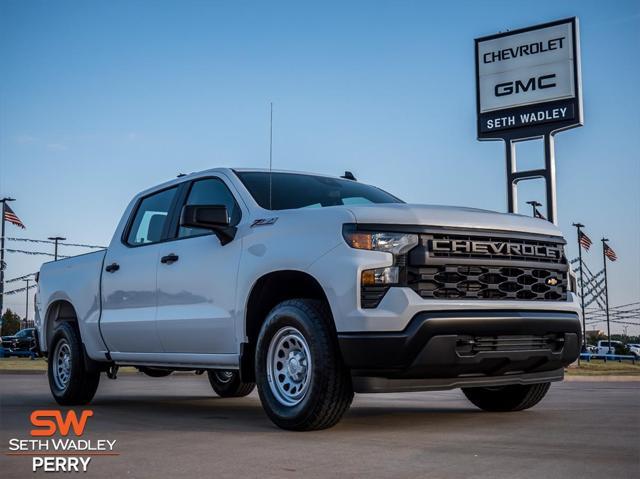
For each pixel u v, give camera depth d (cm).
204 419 642
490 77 2750
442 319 507
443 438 495
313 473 379
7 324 12138
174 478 371
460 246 532
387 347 499
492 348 534
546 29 2659
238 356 591
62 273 830
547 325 555
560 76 2627
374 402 810
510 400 663
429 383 530
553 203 2584
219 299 608
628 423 579
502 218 566
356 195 681
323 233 534
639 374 2103
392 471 382
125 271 723
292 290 577
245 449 456
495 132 2723
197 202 673
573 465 395
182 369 686
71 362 785
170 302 663
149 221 729
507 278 549
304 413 525
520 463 402
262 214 594
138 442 491
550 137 2627
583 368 2773
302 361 543
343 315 510
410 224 522
